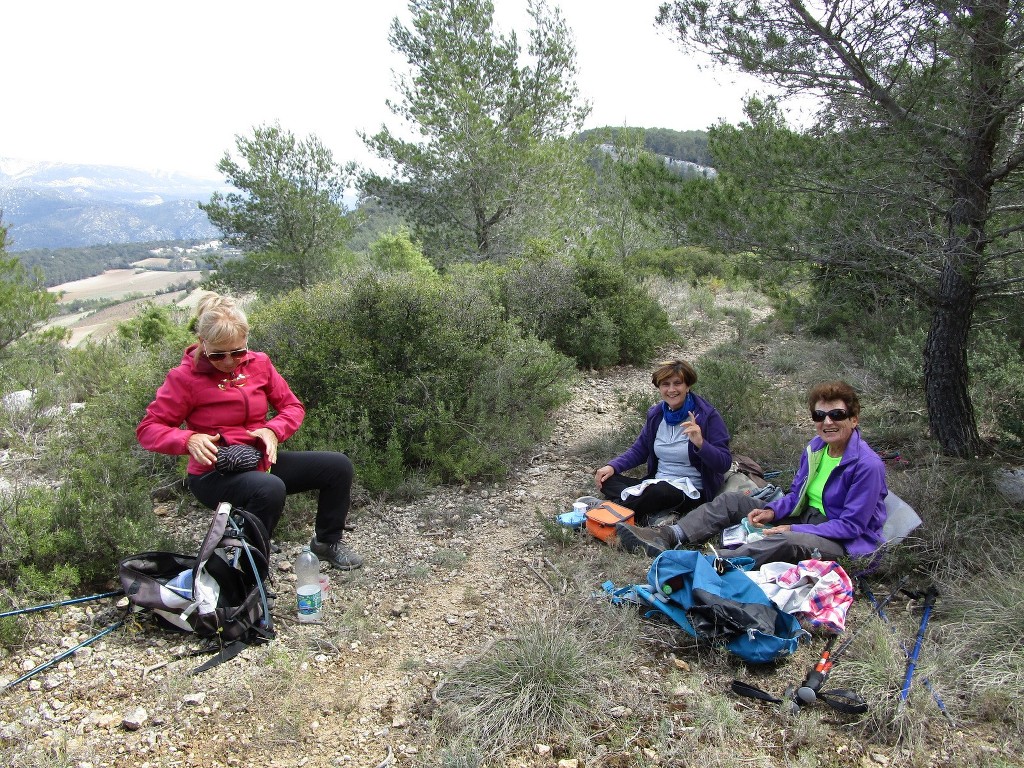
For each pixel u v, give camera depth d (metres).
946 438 4.68
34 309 8.08
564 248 15.05
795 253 4.91
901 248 4.59
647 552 3.65
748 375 6.25
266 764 2.30
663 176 5.39
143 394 4.84
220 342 3.18
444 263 15.25
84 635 2.99
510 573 3.71
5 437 5.27
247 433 3.40
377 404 5.04
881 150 4.26
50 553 3.26
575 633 2.94
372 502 4.61
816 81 4.52
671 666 2.84
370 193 15.98
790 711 2.51
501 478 5.16
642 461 4.66
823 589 3.05
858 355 7.86
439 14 14.83
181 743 2.38
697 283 15.59
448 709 2.54
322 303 5.54
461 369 5.50
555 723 2.48
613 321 8.84
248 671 2.80
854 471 3.45
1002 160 4.43
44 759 2.25
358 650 3.00
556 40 15.28
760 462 5.03
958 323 4.56
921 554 3.48
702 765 2.25
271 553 3.86
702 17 4.64
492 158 14.48
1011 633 2.79
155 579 3.12
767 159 4.78
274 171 15.81
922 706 2.48
